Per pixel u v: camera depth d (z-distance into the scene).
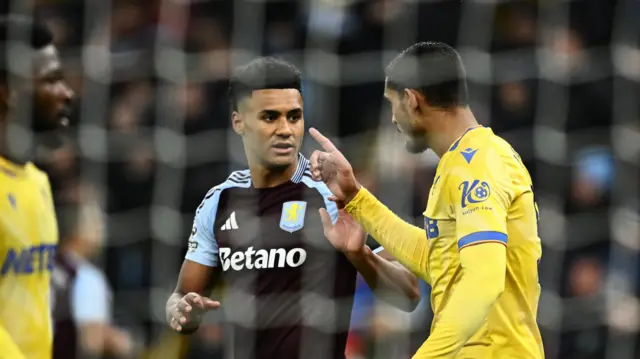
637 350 17.55
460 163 10.73
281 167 12.88
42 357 12.20
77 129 17.08
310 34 18.56
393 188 15.81
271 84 12.56
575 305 17.77
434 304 11.36
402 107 11.31
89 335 14.81
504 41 18.67
